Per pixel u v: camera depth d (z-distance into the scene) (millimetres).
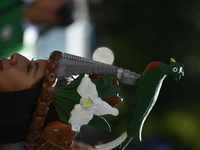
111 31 8555
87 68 2992
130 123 2971
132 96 7641
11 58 3027
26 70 2955
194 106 7434
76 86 2910
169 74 2961
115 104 3006
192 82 7512
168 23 8031
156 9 8188
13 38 4992
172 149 7320
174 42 7914
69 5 5141
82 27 6895
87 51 7488
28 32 5129
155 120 7477
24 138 2922
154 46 8039
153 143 7371
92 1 8438
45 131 2863
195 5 7922
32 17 5012
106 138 7410
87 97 2887
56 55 2990
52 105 2916
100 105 2900
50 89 2865
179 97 7473
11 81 2906
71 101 2889
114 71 3002
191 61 7676
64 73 2961
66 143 2861
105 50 7773
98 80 2953
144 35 8195
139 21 8391
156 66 2953
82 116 2879
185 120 7363
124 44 8344
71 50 6359
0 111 2869
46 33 5285
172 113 7438
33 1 4992
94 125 2920
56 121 2887
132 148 7348
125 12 8562
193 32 7867
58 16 5105
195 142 7293
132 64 8109
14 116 2873
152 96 2959
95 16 8547
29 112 2885
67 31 5961
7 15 4957
